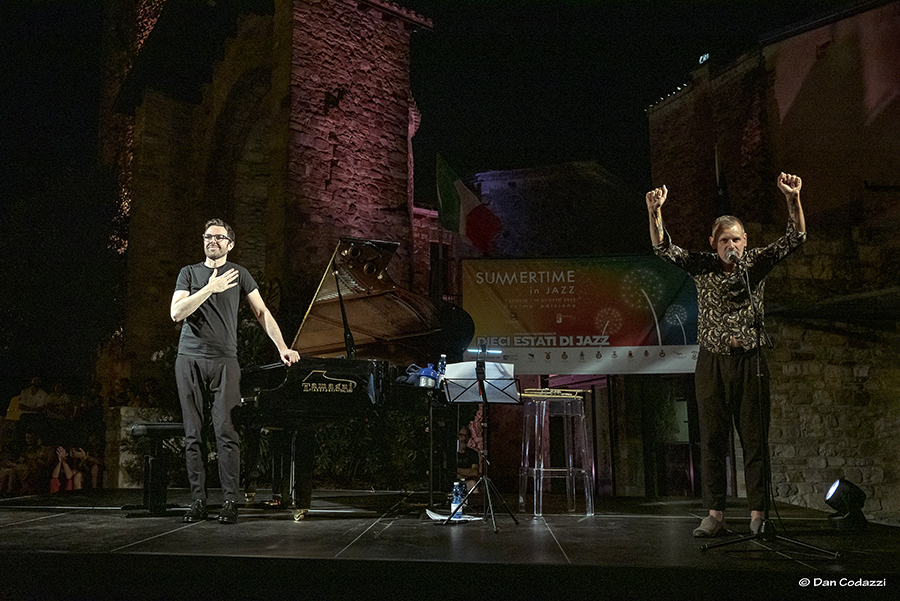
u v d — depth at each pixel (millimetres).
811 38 10828
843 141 10352
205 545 2994
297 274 9156
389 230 10273
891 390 8008
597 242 14211
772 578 2498
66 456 8805
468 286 7301
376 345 5914
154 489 4164
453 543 3109
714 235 3355
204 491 3930
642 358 7090
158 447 4234
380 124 10438
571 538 3295
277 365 3887
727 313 3311
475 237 13242
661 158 14000
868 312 7895
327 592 2674
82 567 2766
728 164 12133
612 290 7215
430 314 6102
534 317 7230
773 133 11250
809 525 3967
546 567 2609
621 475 10992
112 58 14117
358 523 3840
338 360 3896
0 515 4152
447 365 4039
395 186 10484
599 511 4707
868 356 8070
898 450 7852
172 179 11945
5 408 11477
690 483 10188
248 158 11867
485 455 3863
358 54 10320
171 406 9148
